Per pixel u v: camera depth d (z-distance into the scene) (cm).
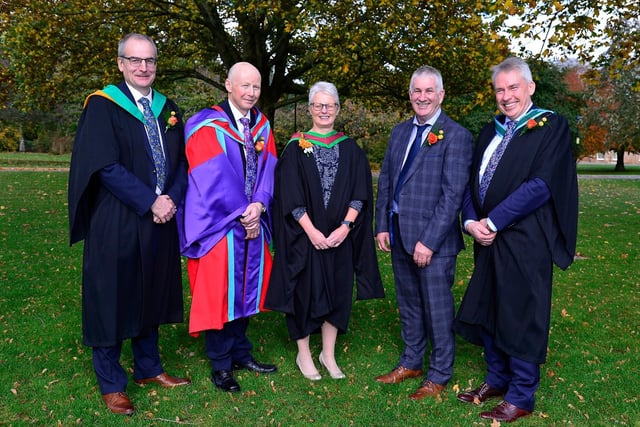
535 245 275
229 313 316
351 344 398
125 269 285
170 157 304
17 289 505
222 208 310
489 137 301
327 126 333
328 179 326
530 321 275
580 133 2784
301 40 1063
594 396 312
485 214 291
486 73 941
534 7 638
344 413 294
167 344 389
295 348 388
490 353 306
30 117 2464
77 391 313
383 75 1113
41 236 759
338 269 332
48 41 928
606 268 630
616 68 735
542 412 293
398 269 332
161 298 309
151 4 1016
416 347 336
